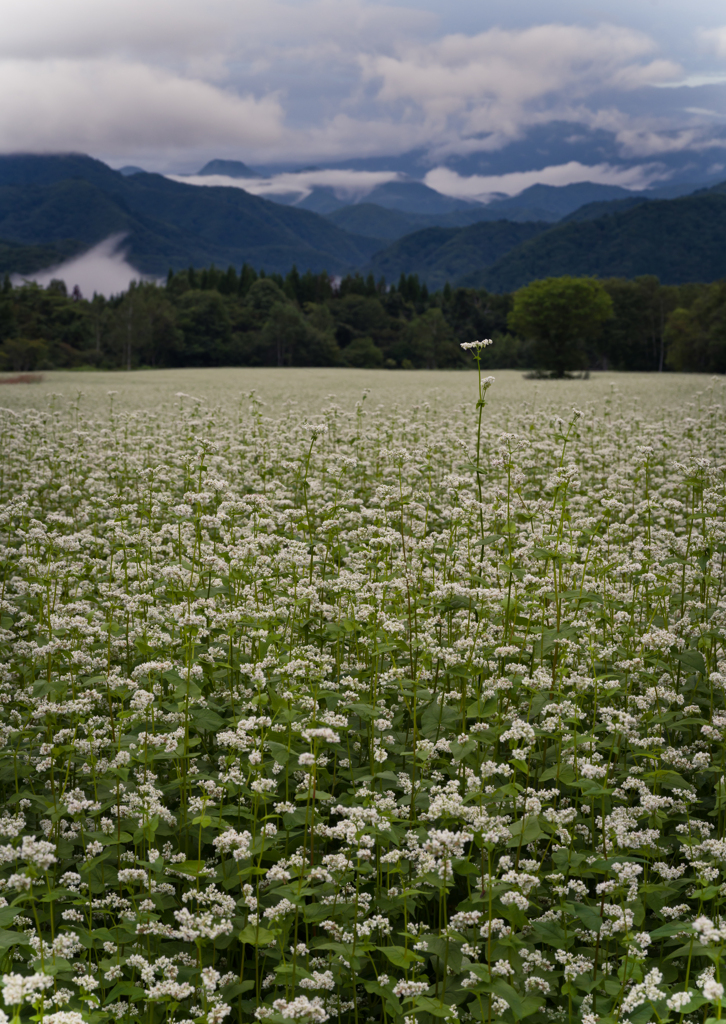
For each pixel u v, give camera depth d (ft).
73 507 47.57
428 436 59.93
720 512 38.73
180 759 20.54
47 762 20.12
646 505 36.81
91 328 499.51
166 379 217.15
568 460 54.95
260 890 17.60
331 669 26.73
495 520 35.63
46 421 69.26
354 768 22.39
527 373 310.65
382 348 565.94
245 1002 15.19
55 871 17.71
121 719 22.27
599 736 23.03
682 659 24.38
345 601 28.86
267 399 125.59
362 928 14.61
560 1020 14.80
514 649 22.20
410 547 32.96
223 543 35.83
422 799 19.04
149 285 542.98
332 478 42.96
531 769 21.86
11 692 25.52
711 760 20.92
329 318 579.89
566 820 17.17
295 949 14.83
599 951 15.96
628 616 27.17
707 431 68.90
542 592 25.84
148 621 28.30
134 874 15.72
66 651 23.58
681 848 18.34
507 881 14.65
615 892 15.11
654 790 19.15
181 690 20.43
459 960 15.17
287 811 17.43
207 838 18.37
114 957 15.30
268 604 30.12
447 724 21.72
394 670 22.90
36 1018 12.13
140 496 46.19
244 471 53.01
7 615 30.71
